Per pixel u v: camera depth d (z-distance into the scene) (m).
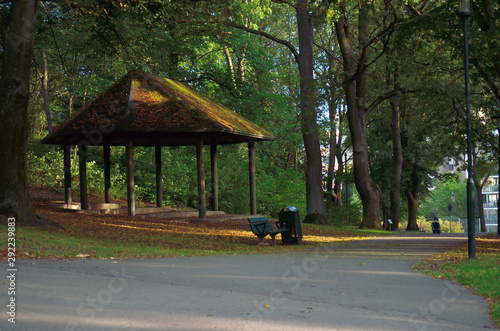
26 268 8.22
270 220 25.23
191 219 22.11
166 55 30.02
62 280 7.36
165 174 30.91
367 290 7.50
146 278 7.95
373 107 30.41
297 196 36.91
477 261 11.21
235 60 44.38
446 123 26.78
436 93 25.14
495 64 18.44
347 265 10.48
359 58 29.62
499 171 25.62
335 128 45.97
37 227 14.22
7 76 14.54
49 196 25.69
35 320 5.26
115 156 31.73
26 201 14.48
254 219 16.11
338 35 30.02
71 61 29.58
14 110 14.48
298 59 29.48
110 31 21.30
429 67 24.41
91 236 14.34
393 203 38.09
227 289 7.26
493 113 25.55
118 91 21.12
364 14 26.19
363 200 30.56
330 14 22.61
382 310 6.23
